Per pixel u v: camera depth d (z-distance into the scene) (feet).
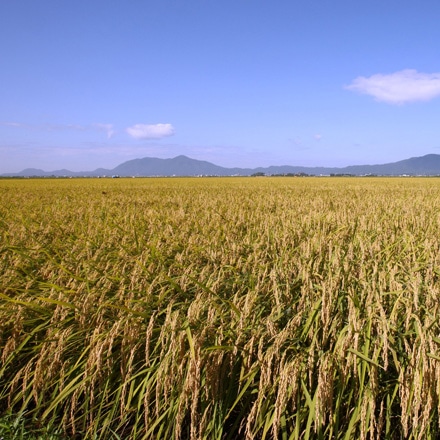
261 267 16.31
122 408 11.00
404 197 61.00
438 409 9.90
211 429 10.69
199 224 28.76
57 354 11.69
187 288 15.39
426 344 10.07
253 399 11.44
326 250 19.26
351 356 10.23
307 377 10.98
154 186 112.68
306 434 9.93
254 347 11.55
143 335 12.45
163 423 10.83
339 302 12.87
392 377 11.25
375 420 10.39
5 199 60.29
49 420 12.16
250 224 29.81
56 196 67.21
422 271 16.56
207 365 10.54
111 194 73.20
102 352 11.52
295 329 11.78
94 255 19.22
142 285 15.07
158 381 10.36
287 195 68.08
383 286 13.52
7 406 12.96
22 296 14.34
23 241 23.07
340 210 37.45
